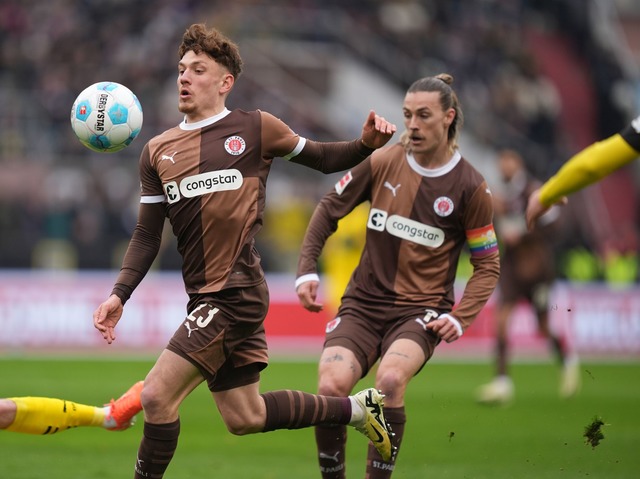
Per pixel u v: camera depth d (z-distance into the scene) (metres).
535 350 65.38
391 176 21.31
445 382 46.84
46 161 69.88
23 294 58.66
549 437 30.05
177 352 17.11
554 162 88.31
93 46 81.50
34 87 77.56
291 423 18.41
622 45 100.94
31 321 58.59
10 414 17.94
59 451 26.58
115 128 17.97
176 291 61.44
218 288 17.47
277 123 18.02
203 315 17.38
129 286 17.81
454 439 29.56
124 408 19.33
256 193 17.83
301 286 21.09
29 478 22.12
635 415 35.75
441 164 21.20
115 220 68.38
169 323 61.03
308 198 73.38
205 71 17.80
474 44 94.56
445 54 92.31
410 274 21.02
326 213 21.73
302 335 63.38
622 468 24.83
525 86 93.00
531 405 38.22
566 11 100.31
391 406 19.39
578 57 99.56
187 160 17.62
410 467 24.92
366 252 21.44
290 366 51.78
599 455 26.80
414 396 40.66
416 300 20.88
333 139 84.06
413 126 20.78
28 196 67.69
